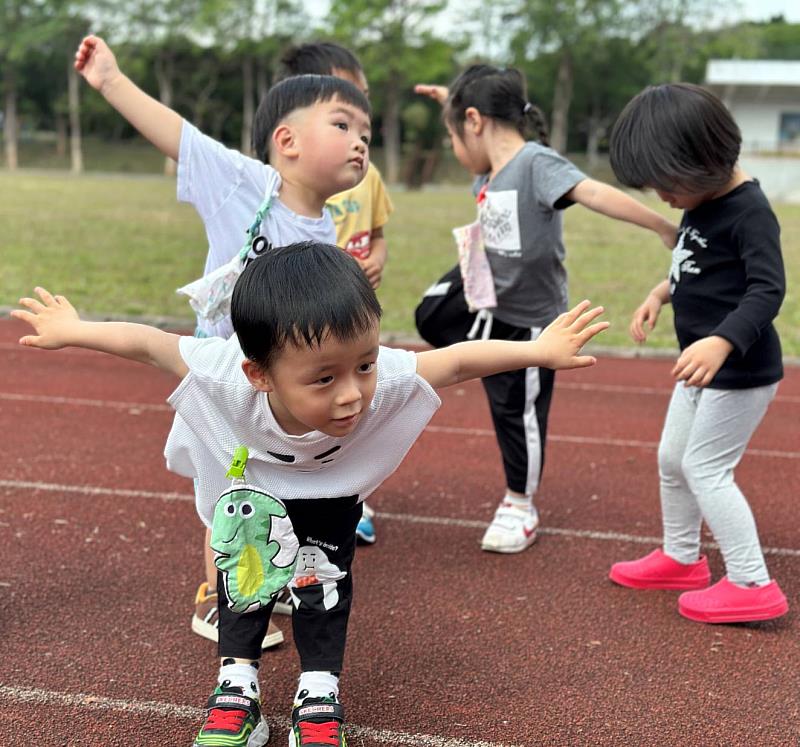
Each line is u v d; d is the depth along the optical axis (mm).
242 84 50906
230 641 2102
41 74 49219
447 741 2174
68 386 5605
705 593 2842
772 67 39406
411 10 41562
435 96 3904
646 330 3266
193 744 2100
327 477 2027
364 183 3418
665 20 41500
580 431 4984
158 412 5094
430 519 3635
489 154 3260
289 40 45156
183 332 7438
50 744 2109
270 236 2416
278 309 1655
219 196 2463
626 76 46750
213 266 2521
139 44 45594
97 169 46469
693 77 50031
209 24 43969
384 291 9227
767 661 2578
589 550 3363
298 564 2082
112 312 7738
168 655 2523
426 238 14180
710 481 2738
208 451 2053
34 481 3902
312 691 2061
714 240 2594
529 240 3150
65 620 2695
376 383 1835
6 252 11055
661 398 5754
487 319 3314
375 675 2459
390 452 2049
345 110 2447
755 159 36031
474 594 2967
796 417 5352
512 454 3311
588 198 2941
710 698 2383
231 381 1880
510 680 2451
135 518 3521
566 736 2203
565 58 42906
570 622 2789
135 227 14617
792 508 3840
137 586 2939
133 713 2248
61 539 3293
